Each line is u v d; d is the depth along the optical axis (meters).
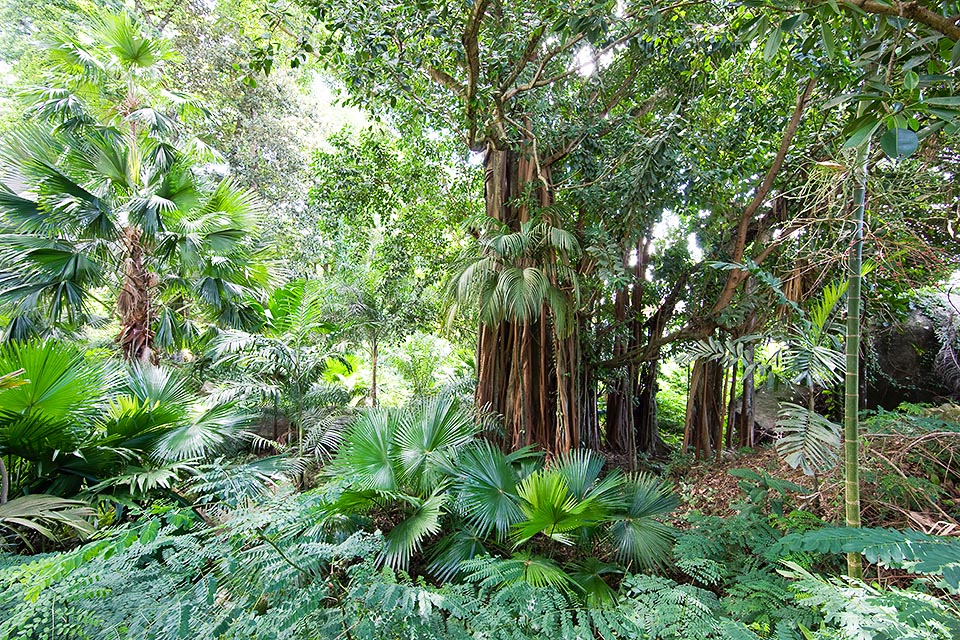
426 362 5.86
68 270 3.63
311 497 1.72
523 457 3.54
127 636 1.10
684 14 2.96
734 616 1.76
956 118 1.01
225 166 5.21
